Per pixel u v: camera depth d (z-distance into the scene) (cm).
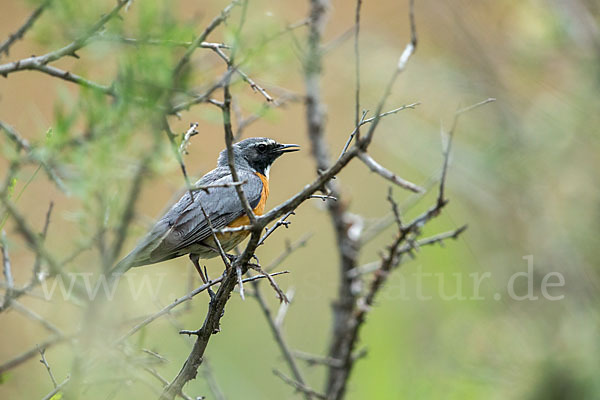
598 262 1367
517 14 1430
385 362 1327
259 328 1448
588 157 1395
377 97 1456
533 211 1390
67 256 690
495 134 1431
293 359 1023
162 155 616
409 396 1279
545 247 1380
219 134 1568
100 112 589
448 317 1384
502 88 1428
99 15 635
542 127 1394
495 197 1417
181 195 1063
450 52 1470
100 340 628
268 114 696
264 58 679
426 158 1414
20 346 1029
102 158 572
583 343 1262
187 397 745
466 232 1449
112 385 795
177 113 688
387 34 1510
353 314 1086
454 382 1277
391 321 1379
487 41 1450
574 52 1390
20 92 1355
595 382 1216
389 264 934
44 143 611
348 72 1468
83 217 653
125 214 716
